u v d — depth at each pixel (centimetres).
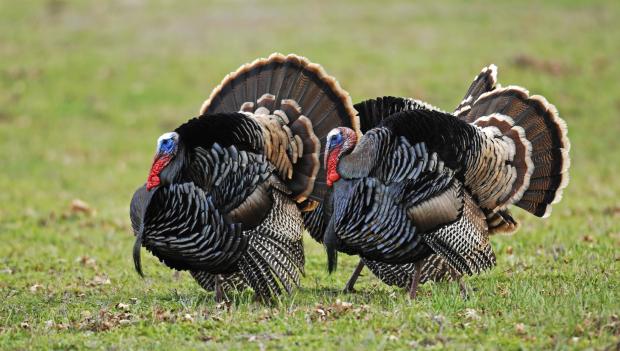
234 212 2586
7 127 6981
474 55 8075
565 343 2072
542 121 2750
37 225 4406
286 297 2720
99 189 5519
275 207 2669
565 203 4700
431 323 2256
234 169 2570
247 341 2194
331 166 2616
